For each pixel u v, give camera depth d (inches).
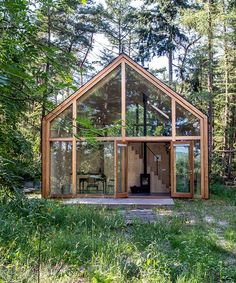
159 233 290.0
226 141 811.4
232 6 721.6
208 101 757.3
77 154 576.7
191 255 222.4
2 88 61.3
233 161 887.1
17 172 107.1
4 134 101.0
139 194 634.8
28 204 173.8
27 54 67.3
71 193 571.8
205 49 771.4
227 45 765.9
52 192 573.0
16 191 99.7
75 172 573.9
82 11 873.5
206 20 707.4
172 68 1005.8
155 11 970.7
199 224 341.7
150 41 992.2
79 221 303.7
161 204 483.8
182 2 940.0
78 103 575.8
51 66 71.5
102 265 180.9
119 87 582.2
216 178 755.4
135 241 257.0
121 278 162.7
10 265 161.2
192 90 872.3
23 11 65.4
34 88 67.5
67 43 725.9
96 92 580.1
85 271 174.1
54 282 152.6
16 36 66.9
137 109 577.9
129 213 418.6
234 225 341.1
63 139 574.2
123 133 569.6
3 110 84.2
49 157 576.1
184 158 564.1
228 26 735.7
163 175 682.8
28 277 152.1
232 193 605.3
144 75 574.9
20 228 232.2
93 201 515.5
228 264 217.5
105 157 572.1
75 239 236.2
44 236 232.2
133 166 690.8
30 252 194.4
